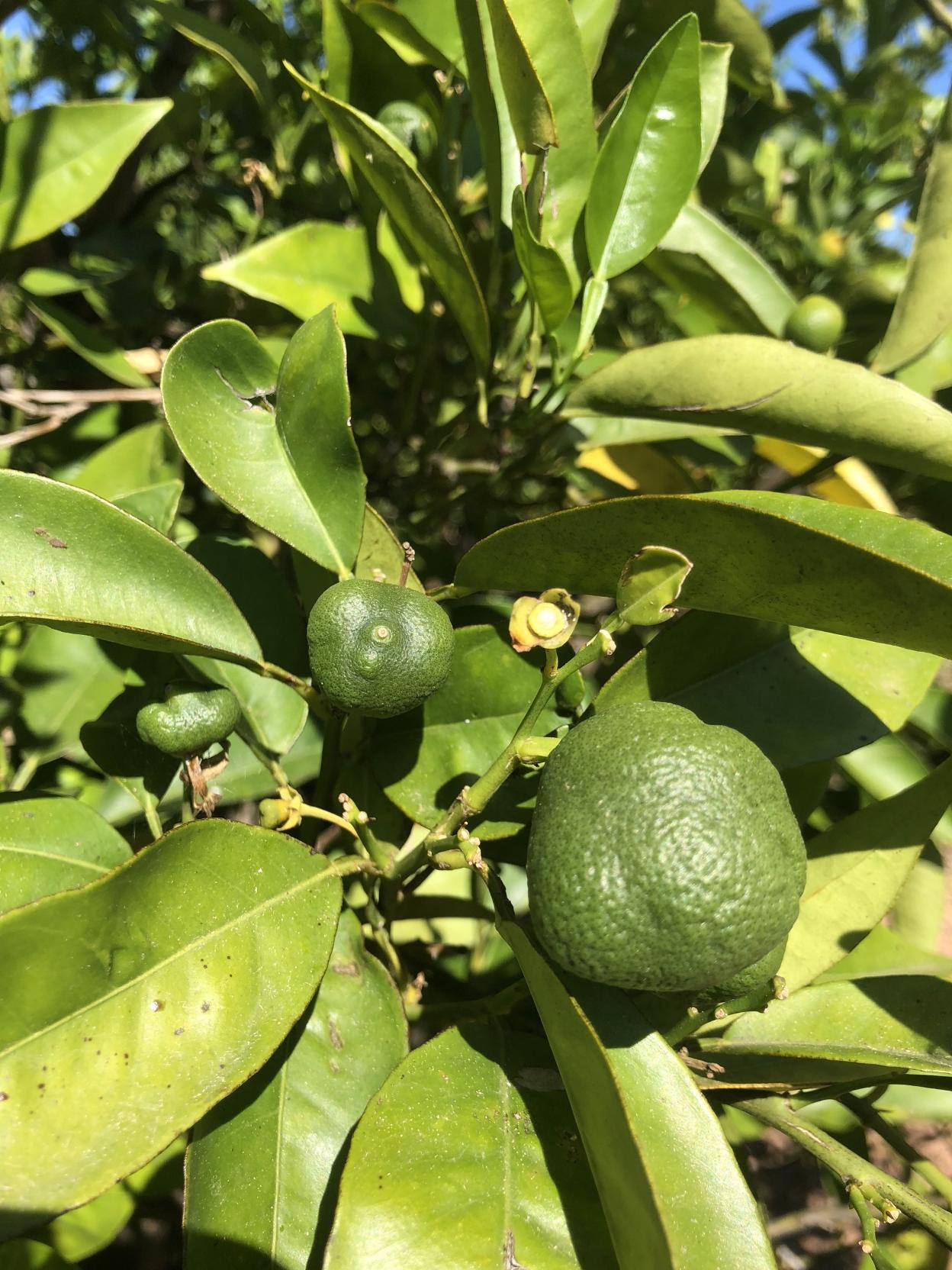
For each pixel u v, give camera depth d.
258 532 0.36
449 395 0.32
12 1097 0.14
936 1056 0.19
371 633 0.16
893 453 0.21
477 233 0.29
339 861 0.18
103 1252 0.32
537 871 0.14
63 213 0.27
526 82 0.19
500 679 0.20
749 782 0.14
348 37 0.25
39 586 0.17
